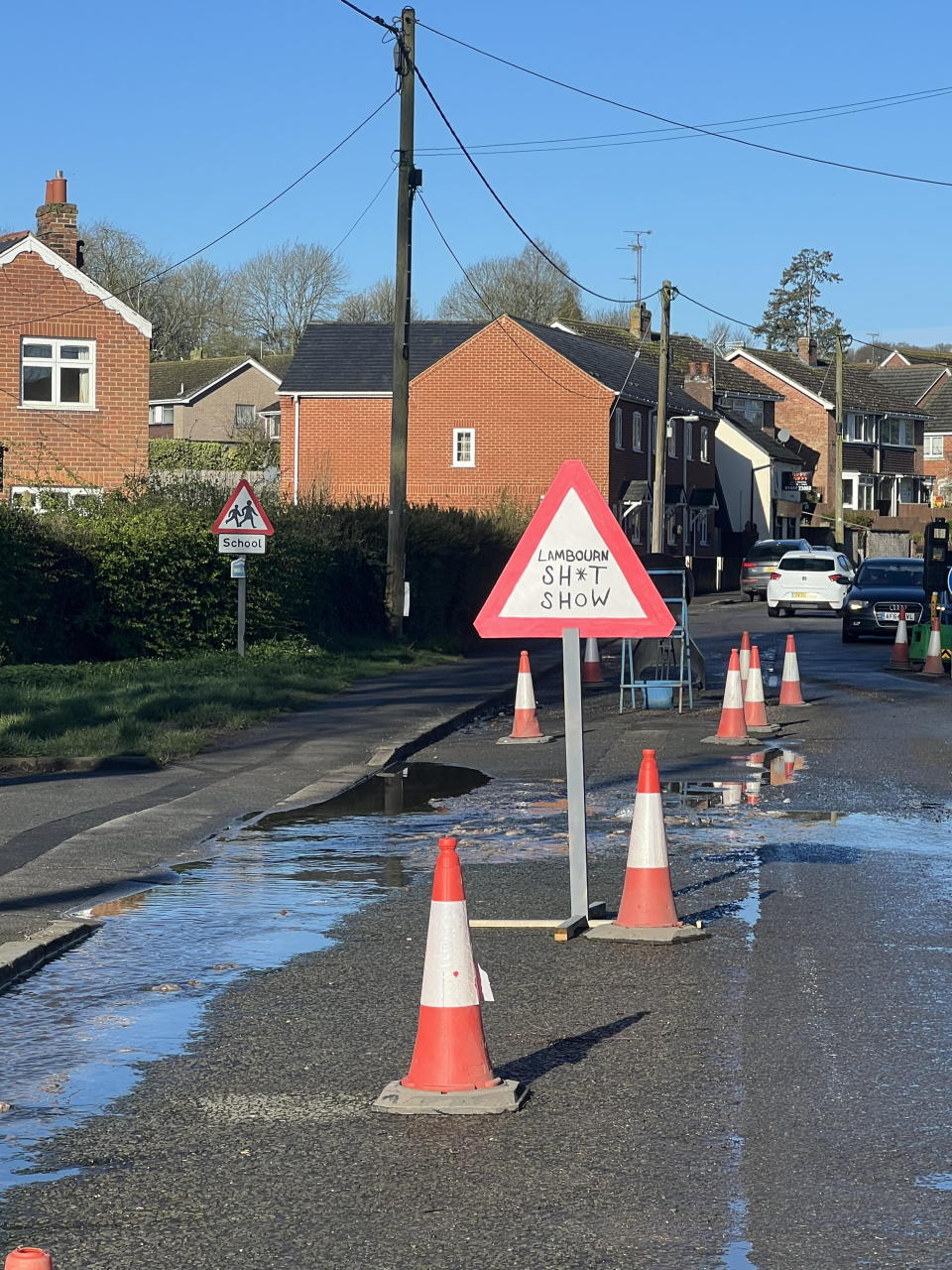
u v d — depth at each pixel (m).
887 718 26.19
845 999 9.79
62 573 29.05
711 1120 7.58
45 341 50.34
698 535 95.25
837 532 97.69
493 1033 9.09
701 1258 6.02
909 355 169.88
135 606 30.47
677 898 12.80
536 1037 9.02
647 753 11.67
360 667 32.97
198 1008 9.67
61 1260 6.06
